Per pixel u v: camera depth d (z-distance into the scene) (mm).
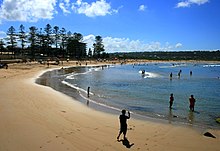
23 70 71312
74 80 54688
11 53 129750
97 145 13453
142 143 14195
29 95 28906
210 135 16188
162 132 16812
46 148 12578
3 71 63062
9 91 30844
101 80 56344
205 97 34438
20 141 13344
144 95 35188
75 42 147000
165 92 38781
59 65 105312
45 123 17125
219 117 22500
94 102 28391
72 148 12773
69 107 24062
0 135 14094
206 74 82125
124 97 33031
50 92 33281
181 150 13453
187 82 55375
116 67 119750
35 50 132625
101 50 167250
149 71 94000
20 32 122062
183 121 20625
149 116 22156
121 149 13039
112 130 16531
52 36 138000
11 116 18375
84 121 18625
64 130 15797
